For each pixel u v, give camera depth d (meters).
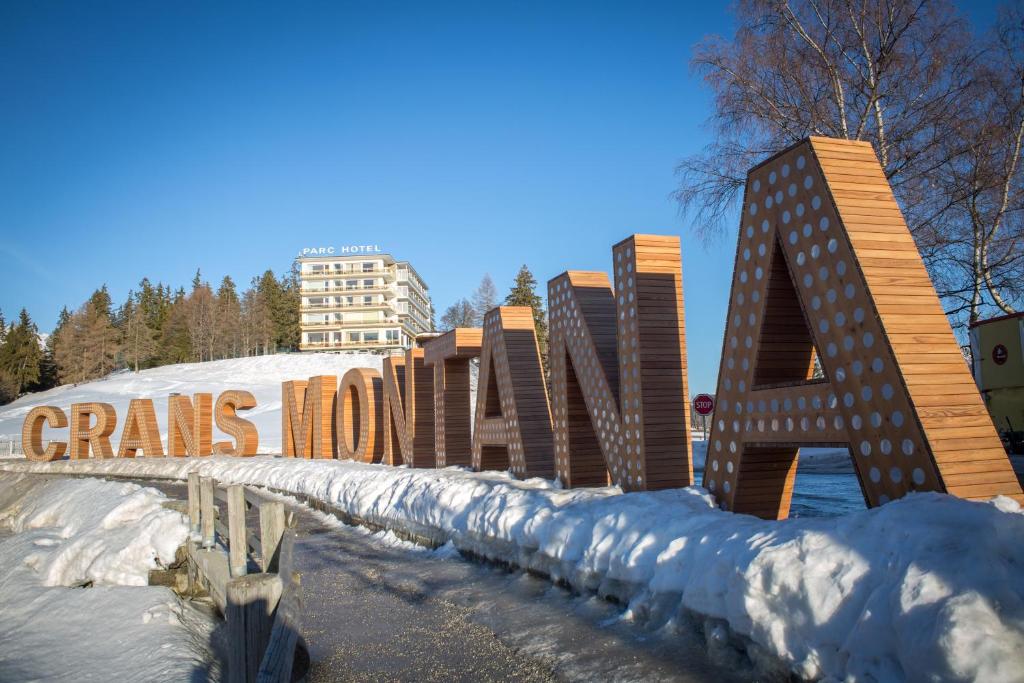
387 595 7.66
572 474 9.64
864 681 3.32
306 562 9.94
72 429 28.31
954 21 15.91
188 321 97.44
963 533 3.32
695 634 4.76
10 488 19.73
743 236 6.61
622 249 8.57
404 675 5.20
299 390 23.44
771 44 17.30
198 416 24.95
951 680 2.81
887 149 16.70
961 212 16.64
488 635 5.89
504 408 11.87
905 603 3.16
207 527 8.82
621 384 8.50
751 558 4.20
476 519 8.73
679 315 8.34
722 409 6.86
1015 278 16.59
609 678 4.56
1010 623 2.84
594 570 6.18
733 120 18.09
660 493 7.01
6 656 7.04
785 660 3.81
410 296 110.31
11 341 81.38
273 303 104.94
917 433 4.68
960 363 4.98
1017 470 11.53
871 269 5.20
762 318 6.33
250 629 4.62
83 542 10.53
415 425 15.77
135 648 6.77
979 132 15.71
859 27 16.23
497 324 12.30
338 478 14.95
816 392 5.66
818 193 5.60
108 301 112.50
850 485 13.77
